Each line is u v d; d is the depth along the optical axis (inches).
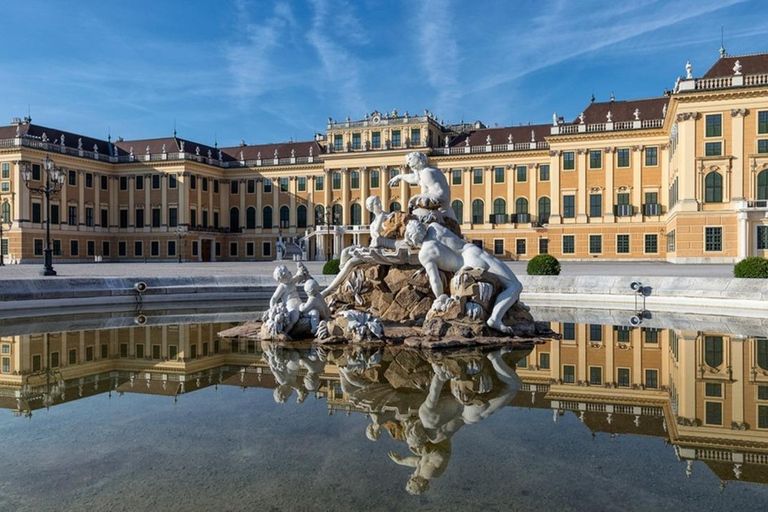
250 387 330.3
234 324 632.4
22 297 773.9
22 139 2701.8
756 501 175.6
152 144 3422.7
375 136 3157.0
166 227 3184.1
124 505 172.6
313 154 3393.2
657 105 2593.5
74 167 3011.8
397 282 569.6
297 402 296.4
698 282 796.0
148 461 209.6
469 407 286.0
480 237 2906.0
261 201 3447.3
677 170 2022.6
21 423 259.8
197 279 958.4
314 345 473.1
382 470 200.5
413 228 530.9
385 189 3107.8
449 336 484.4
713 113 1882.4
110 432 245.3
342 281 584.1
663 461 210.7
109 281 872.3
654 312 741.9
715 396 309.7
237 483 188.7
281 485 187.3
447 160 2974.9
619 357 423.2
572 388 327.0
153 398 306.7
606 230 2524.6
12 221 2716.5
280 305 520.4
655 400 301.9
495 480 191.9
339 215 3233.3
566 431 246.5
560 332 546.0
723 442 232.1
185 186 3166.8
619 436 239.8
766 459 212.7
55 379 354.9
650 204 2454.5
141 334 548.7
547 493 181.5
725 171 1875.0
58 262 2864.2
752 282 747.4
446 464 206.4
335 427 252.1
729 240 1871.3
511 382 341.4
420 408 283.9
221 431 246.1
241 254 3481.8
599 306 819.4
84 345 482.3
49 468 203.5
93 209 3139.8
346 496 178.5
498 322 502.3
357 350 447.8
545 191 2807.6
